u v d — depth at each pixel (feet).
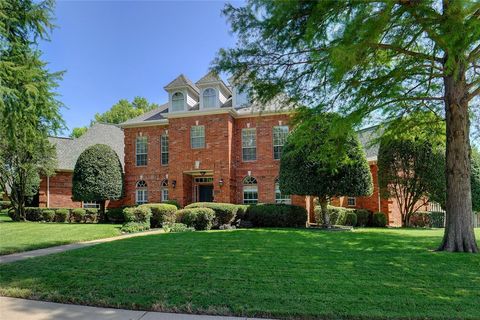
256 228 47.93
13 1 29.40
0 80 26.03
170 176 63.67
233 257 22.86
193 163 62.49
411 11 18.67
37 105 31.89
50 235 38.60
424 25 19.22
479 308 12.68
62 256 23.80
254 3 21.43
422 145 52.31
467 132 26.71
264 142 62.34
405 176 54.29
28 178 68.85
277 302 13.34
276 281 16.49
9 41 29.50
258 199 61.52
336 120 25.76
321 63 22.27
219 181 60.39
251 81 25.68
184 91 65.21
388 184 55.62
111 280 16.97
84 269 19.58
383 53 26.13
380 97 25.45
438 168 51.65
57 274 18.43
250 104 28.35
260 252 24.82
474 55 22.79
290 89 26.23
